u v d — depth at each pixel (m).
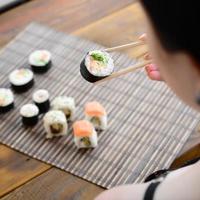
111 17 1.22
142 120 1.00
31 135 0.99
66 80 1.09
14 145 0.97
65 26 1.21
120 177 0.91
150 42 0.42
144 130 0.98
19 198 0.89
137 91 1.06
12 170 0.93
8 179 0.92
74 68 1.12
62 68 1.12
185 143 0.96
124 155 0.94
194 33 0.37
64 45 1.17
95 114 0.97
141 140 0.97
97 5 1.25
